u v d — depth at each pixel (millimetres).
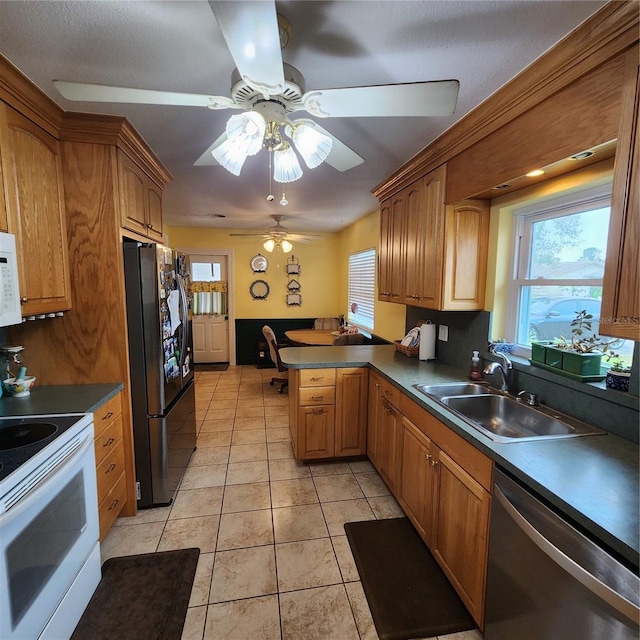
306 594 1700
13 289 1486
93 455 1684
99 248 2059
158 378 2256
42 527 1300
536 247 2076
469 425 1560
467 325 2477
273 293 6332
